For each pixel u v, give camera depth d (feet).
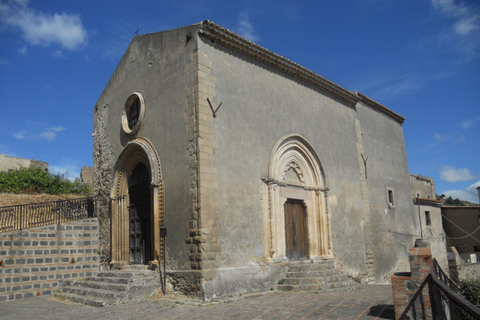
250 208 41.39
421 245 23.44
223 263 37.37
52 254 44.93
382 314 26.27
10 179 68.33
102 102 56.54
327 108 56.75
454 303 19.49
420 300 22.67
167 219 39.68
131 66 49.73
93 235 48.85
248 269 39.34
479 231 96.37
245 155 42.14
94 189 55.42
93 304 34.45
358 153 61.46
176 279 37.45
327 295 36.47
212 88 40.29
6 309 34.91
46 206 51.42
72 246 46.75
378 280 59.16
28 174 70.59
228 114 41.29
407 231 70.90
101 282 40.45
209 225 36.94
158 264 39.55
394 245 65.77
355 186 58.80
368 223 59.21
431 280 22.54
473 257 88.02
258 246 41.27
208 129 38.91
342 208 54.70
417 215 75.92
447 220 100.53
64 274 45.47
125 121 49.90
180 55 42.09
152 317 28.94
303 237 49.01
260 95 45.65
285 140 47.75
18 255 42.32
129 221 47.80
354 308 28.89
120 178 48.93
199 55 39.91
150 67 46.09
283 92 49.11
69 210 52.49
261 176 43.50
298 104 51.13
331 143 55.77
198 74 39.34
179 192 39.01
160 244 39.91
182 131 39.96
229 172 40.01
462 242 97.66
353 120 62.39
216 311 30.19
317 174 51.44
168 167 40.81
